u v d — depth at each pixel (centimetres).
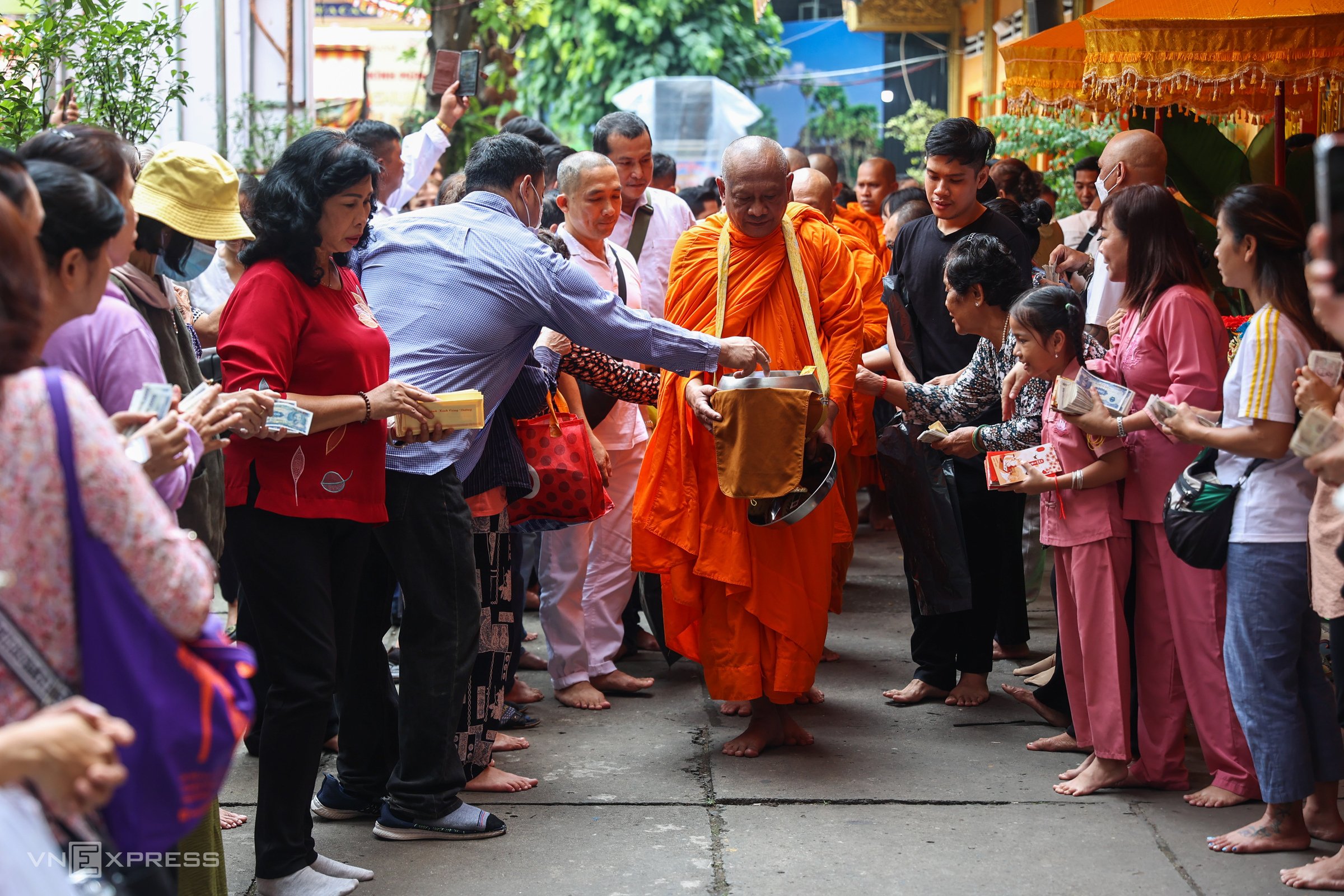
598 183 470
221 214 270
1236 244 314
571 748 427
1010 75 683
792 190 538
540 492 408
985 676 471
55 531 176
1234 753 362
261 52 906
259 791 308
